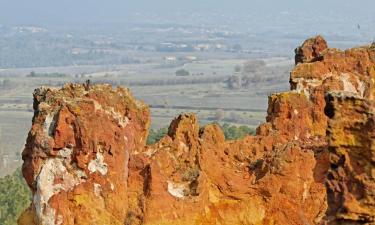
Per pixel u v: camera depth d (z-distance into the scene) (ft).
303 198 139.74
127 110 133.18
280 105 158.20
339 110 92.43
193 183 133.49
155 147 138.00
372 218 89.20
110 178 126.93
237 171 142.51
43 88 137.80
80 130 126.21
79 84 136.26
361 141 90.63
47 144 126.52
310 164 141.28
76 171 126.62
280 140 154.10
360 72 168.55
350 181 90.74
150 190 129.08
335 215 91.25
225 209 136.56
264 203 139.03
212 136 144.97
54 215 124.57
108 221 125.59
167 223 128.57
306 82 164.45
